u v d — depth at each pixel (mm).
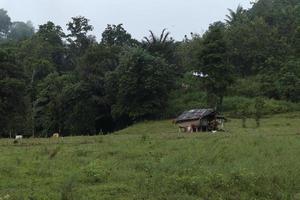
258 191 15953
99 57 77750
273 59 77375
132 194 15164
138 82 68438
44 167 20125
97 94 72500
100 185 16516
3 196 14625
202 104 69000
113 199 14586
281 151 24844
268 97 70750
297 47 80562
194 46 83938
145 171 19234
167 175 17672
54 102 74188
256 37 82688
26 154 24688
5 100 54812
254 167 19797
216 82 63875
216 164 21062
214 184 16125
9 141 35250
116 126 72688
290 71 70938
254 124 51156
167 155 23500
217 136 33562
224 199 15102
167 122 63406
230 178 16844
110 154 24688
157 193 15227
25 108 57781
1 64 56219
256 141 28219
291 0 104500
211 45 64625
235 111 63656
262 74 76562
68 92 71938
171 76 71438
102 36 104875
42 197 14438
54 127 73750
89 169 18516
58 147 27109
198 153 23656
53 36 110250
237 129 44625
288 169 19406
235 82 72188
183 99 72688
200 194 15344
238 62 83375
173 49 81312
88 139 34438
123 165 20719
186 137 33594
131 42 103062
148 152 24922
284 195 15734
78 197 14594
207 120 49281
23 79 58219
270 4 102938
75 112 71125
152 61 69438
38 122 75750
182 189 15672
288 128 43656
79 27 109375
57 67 103000
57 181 17062
